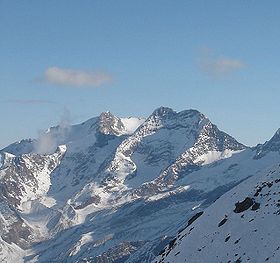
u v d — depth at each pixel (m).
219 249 99.94
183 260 104.19
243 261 93.06
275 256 89.88
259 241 95.69
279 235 94.38
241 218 104.88
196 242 107.62
